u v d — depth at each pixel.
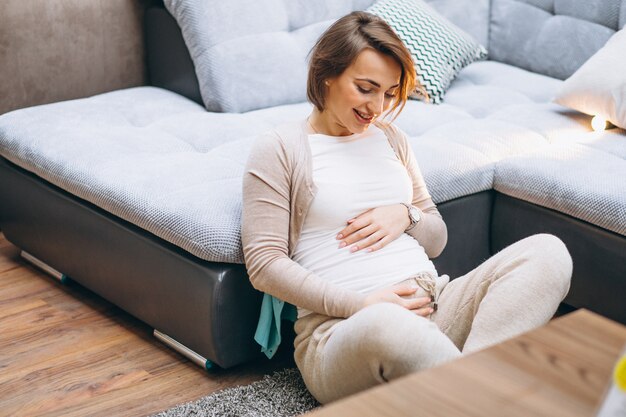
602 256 2.11
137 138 2.35
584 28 2.97
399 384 1.07
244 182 1.75
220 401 1.83
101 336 2.14
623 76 2.50
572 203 2.14
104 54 2.86
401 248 1.79
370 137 1.84
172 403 1.86
